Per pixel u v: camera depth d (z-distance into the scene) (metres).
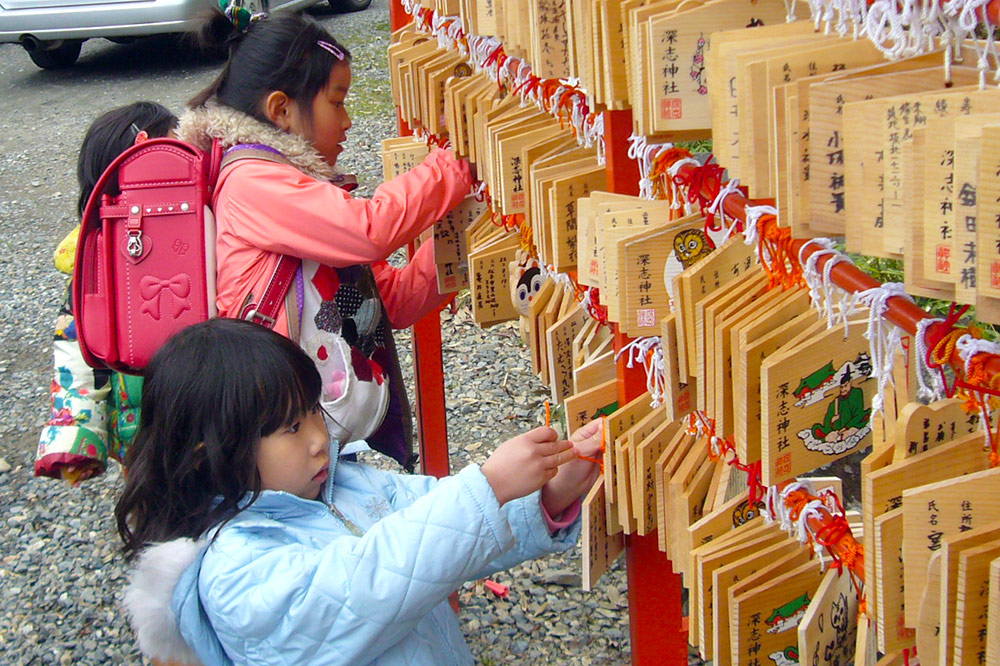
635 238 1.18
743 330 1.00
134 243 1.75
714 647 1.18
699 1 1.03
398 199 1.77
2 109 7.66
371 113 6.58
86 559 2.94
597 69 1.19
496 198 1.69
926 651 0.81
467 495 1.22
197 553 1.21
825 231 0.83
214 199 1.79
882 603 0.84
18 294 4.89
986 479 0.79
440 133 2.05
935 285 0.71
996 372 0.73
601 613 2.44
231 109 1.79
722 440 1.19
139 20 7.61
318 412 1.30
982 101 0.69
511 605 2.49
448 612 1.46
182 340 1.24
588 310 1.55
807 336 1.00
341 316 1.90
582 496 1.47
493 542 1.22
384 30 8.40
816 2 0.86
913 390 0.98
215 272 1.77
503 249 2.02
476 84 1.90
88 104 7.54
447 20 2.13
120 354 1.80
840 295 0.92
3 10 7.64
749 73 0.86
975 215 0.65
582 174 1.46
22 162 6.54
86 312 1.79
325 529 1.31
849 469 2.66
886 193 0.75
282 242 1.71
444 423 2.72
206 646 1.26
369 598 1.17
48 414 3.83
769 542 1.20
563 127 1.62
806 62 0.86
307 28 1.80
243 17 1.83
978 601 0.74
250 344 1.23
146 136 1.89
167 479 1.24
